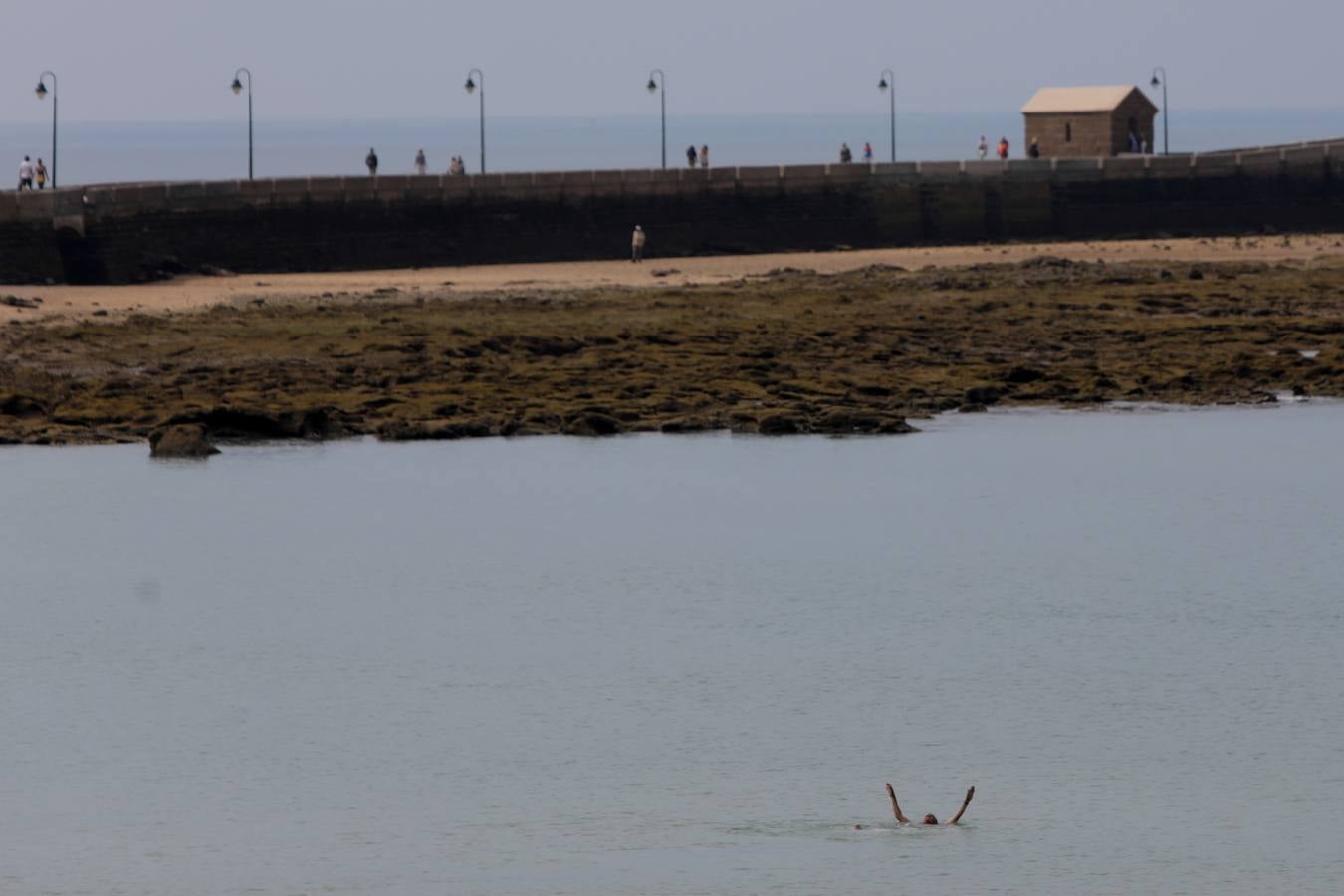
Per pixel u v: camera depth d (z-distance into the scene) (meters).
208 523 148.38
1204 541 143.88
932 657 115.75
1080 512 152.12
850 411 182.25
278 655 116.75
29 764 98.38
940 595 129.38
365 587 131.75
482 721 104.56
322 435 176.75
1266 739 100.94
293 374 192.25
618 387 190.50
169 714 106.00
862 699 107.94
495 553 140.38
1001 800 92.44
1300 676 111.62
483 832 89.00
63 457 169.00
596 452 172.50
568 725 103.81
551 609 126.62
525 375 194.38
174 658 116.25
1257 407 192.88
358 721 104.69
